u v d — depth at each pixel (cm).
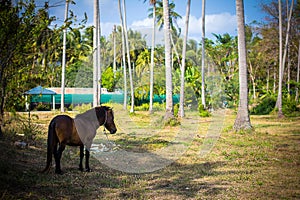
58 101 3084
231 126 1803
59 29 929
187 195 685
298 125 2053
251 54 4797
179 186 750
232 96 3148
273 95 3328
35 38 898
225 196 680
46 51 1020
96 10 1503
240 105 1714
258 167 950
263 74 4897
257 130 1786
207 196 679
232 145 1309
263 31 4044
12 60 898
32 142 1152
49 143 778
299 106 3162
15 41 791
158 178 816
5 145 999
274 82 4372
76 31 956
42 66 1093
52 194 645
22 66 992
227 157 1073
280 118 2577
